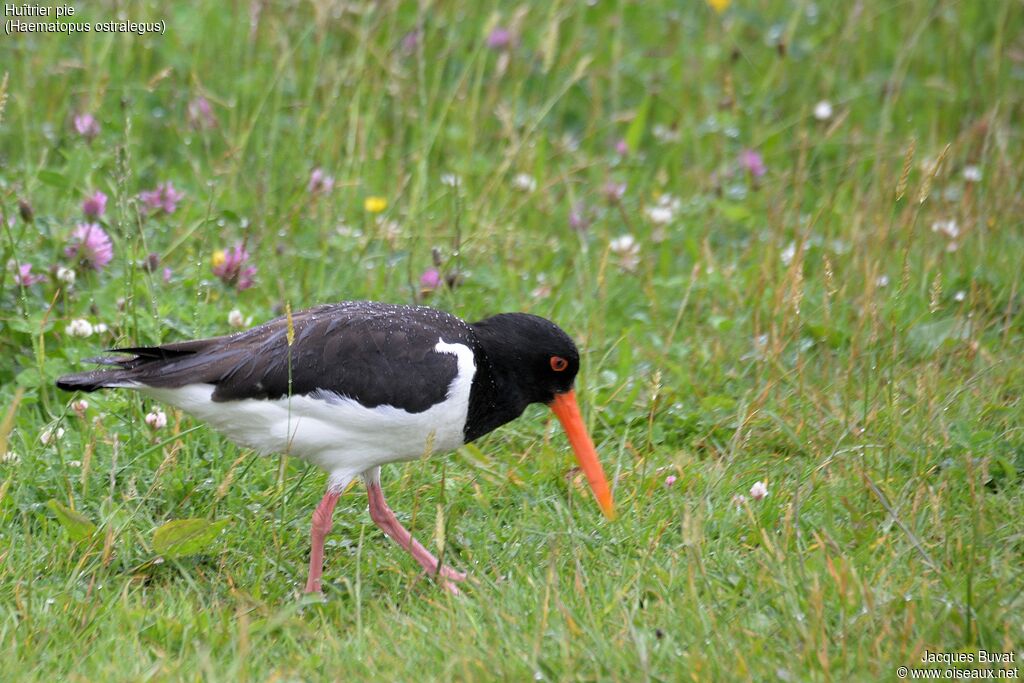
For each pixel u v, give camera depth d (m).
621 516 9.02
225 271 11.32
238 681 6.92
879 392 10.12
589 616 7.48
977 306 11.86
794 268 11.23
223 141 14.37
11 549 8.25
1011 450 9.58
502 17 16.44
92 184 12.79
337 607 8.05
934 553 8.21
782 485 9.33
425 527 9.26
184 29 15.55
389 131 15.31
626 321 12.15
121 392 10.09
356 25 15.85
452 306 11.61
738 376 11.02
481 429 9.02
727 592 7.79
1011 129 15.52
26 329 10.21
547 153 15.33
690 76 16.50
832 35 16.72
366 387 8.21
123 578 8.25
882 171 13.98
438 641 7.39
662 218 13.31
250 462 9.28
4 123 13.86
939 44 16.89
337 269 12.11
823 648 6.87
